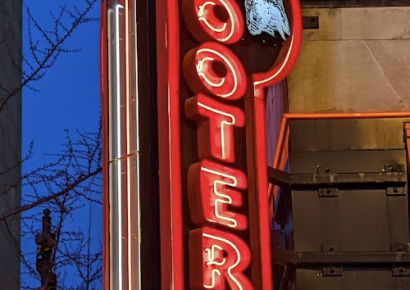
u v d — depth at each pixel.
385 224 13.45
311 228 13.38
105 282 12.05
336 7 14.63
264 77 13.00
